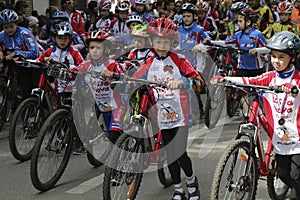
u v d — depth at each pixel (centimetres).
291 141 357
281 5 812
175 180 409
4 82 661
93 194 458
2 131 691
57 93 537
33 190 468
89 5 1144
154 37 385
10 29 606
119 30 821
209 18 888
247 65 694
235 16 821
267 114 367
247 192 381
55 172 478
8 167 537
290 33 347
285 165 367
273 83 363
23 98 636
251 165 374
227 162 359
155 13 1098
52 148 468
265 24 906
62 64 475
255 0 910
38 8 1252
